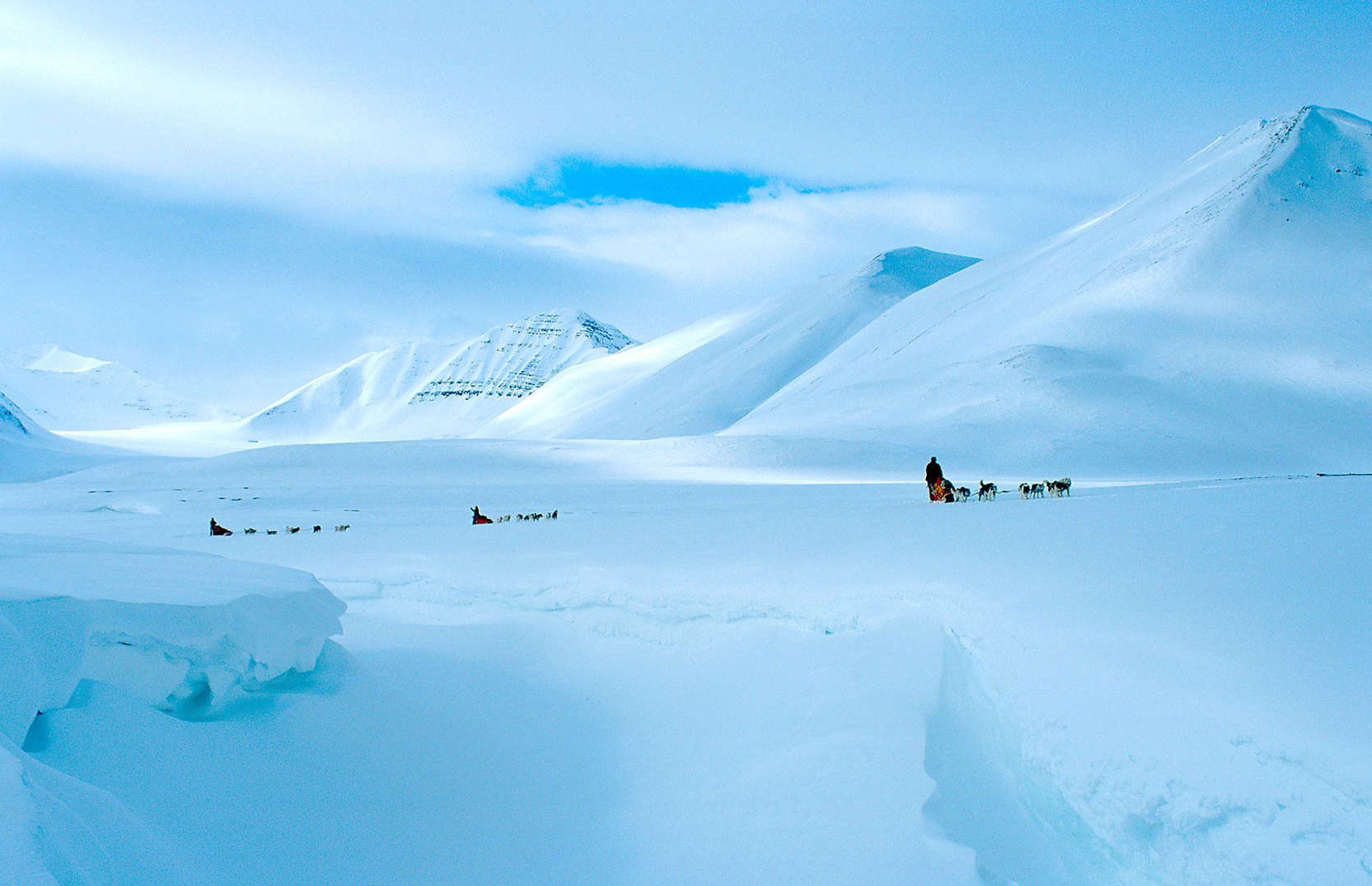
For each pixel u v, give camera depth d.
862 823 7.61
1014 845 7.12
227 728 8.32
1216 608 7.50
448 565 15.72
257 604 9.27
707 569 13.40
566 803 8.85
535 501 41.72
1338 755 5.23
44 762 6.56
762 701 10.25
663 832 8.18
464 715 10.55
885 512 19.17
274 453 77.12
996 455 64.06
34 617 7.23
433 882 7.42
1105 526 12.32
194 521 35.91
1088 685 7.20
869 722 9.17
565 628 13.13
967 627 9.63
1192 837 5.88
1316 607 7.05
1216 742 5.96
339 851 7.48
